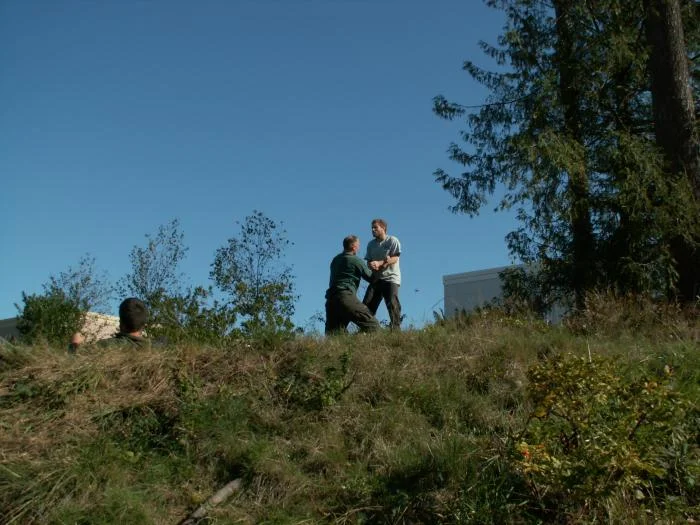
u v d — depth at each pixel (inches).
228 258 695.1
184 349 266.7
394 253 415.5
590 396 183.0
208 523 191.0
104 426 227.1
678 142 531.8
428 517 187.5
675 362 257.1
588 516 176.6
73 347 274.5
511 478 189.3
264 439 223.5
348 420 232.8
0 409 231.8
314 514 194.7
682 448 192.7
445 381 253.1
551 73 606.9
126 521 189.2
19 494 194.5
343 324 365.4
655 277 523.2
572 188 576.1
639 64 595.5
